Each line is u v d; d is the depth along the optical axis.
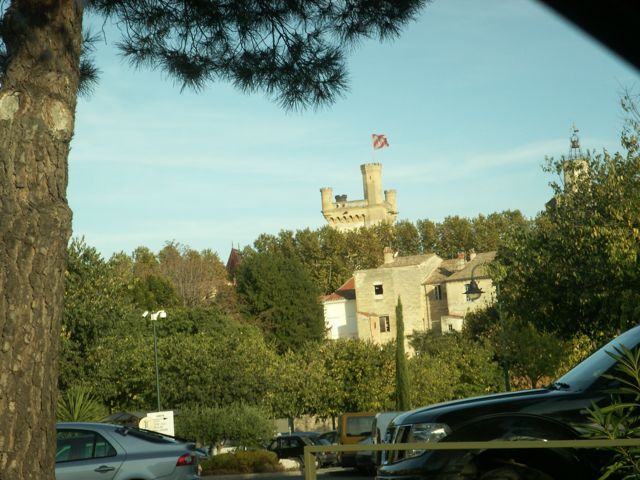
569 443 4.84
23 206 5.88
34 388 5.70
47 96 6.10
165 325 70.06
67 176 6.18
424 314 100.25
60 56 6.20
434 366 57.22
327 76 8.95
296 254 133.75
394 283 101.12
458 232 143.12
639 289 21.61
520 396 7.20
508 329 33.06
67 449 13.73
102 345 37.69
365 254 133.62
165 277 100.75
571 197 24.02
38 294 5.81
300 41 8.91
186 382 46.00
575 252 23.80
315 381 57.12
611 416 5.70
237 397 45.72
